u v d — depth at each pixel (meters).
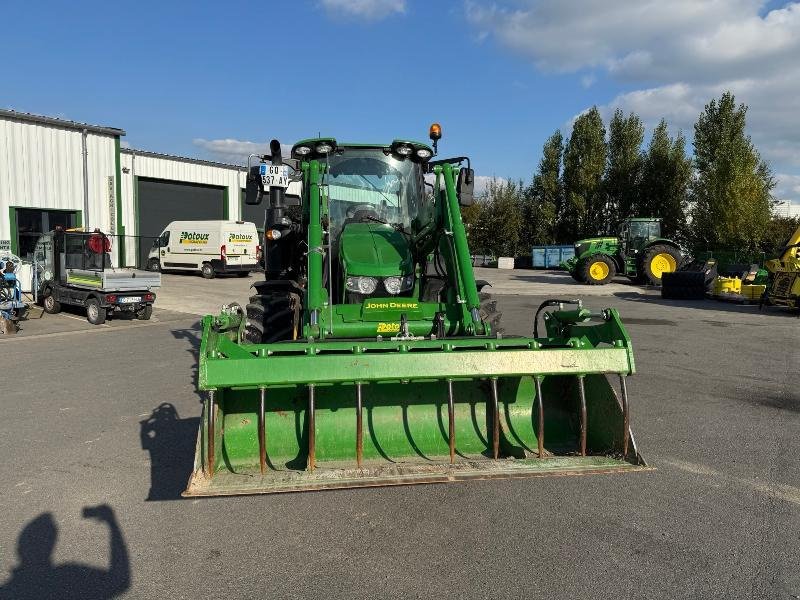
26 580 3.23
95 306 13.73
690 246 33.88
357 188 6.70
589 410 4.51
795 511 3.99
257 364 3.74
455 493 4.31
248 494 3.42
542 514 3.96
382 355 3.89
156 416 6.32
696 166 30.77
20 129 19.80
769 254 26.42
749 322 13.36
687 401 6.73
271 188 6.60
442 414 4.61
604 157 40.03
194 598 3.05
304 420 4.39
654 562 3.34
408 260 5.90
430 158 6.73
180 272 28.69
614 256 26.30
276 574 3.26
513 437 4.60
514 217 44.19
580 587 3.11
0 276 13.02
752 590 3.07
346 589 3.11
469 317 5.22
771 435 5.57
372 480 3.57
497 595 3.04
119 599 3.04
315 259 5.36
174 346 10.84
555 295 20.41
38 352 10.33
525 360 4.02
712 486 4.41
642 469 3.79
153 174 26.58
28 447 5.37
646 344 10.41
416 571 3.27
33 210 20.34
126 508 4.11
